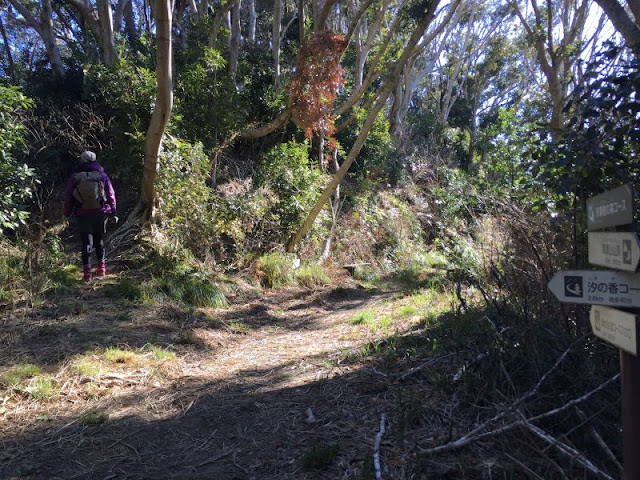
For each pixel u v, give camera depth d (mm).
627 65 4289
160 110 9273
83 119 12641
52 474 3451
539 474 3082
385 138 19859
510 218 5215
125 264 9414
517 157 8820
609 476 2850
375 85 25859
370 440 3705
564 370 3754
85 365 5242
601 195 2369
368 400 4398
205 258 10547
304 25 17516
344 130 18797
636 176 4395
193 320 7621
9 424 4168
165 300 8203
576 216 4625
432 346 5418
